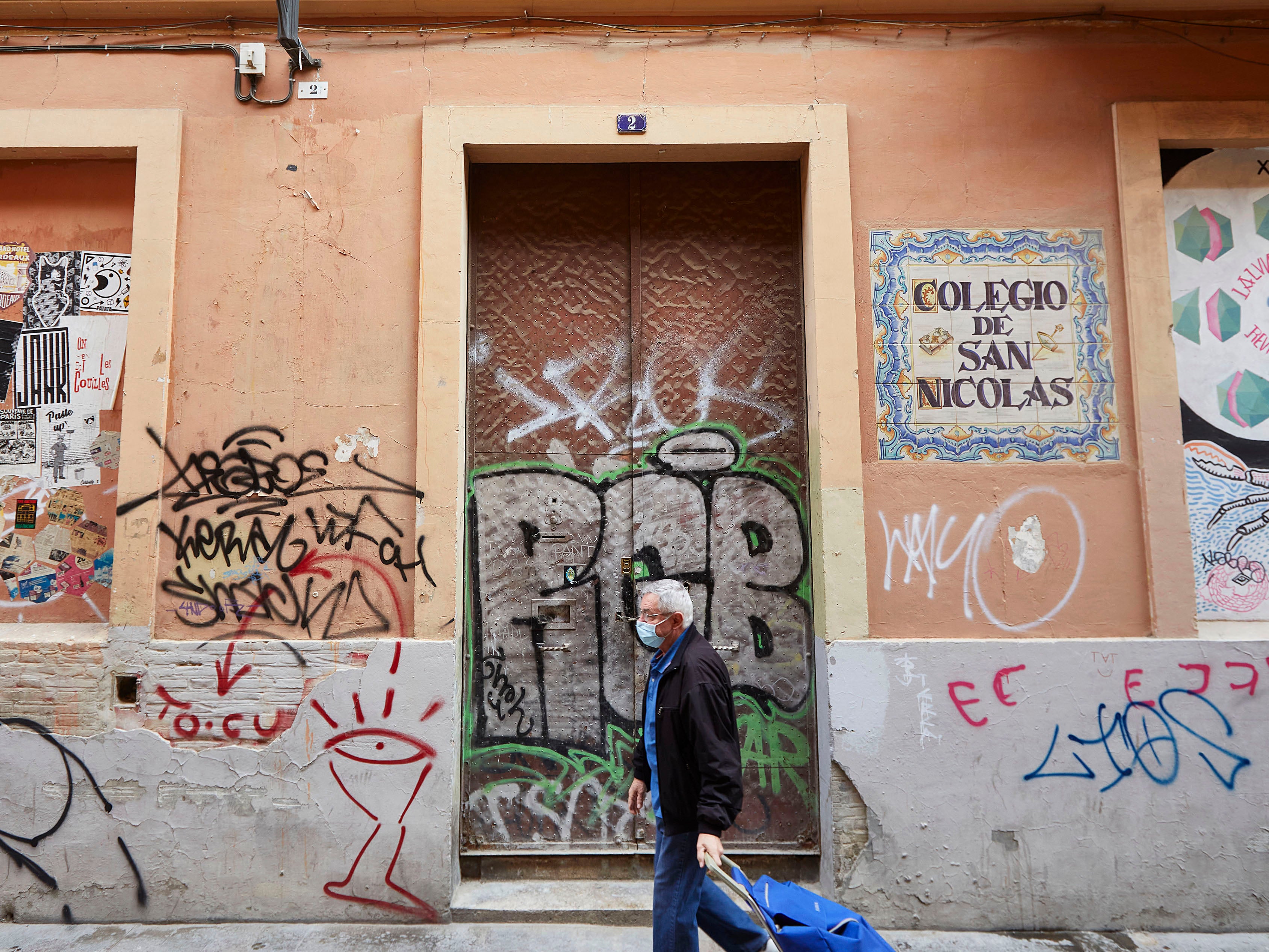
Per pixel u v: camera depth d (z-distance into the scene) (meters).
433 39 3.95
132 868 3.60
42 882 3.60
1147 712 3.63
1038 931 3.57
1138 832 3.59
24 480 3.92
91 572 3.88
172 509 3.76
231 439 3.79
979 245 3.88
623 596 4.01
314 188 3.89
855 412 3.77
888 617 3.70
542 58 3.94
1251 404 3.89
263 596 3.73
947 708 3.64
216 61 3.96
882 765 3.62
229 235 3.88
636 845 3.90
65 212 4.01
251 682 3.66
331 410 3.80
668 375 4.11
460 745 3.78
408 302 3.85
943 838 3.61
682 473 4.07
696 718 2.68
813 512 3.89
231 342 3.83
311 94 3.93
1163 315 3.81
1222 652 3.65
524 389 4.09
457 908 3.61
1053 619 3.71
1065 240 3.89
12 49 3.94
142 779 3.62
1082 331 3.85
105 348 3.96
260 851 3.60
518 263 4.15
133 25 3.97
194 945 3.42
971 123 3.93
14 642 3.67
